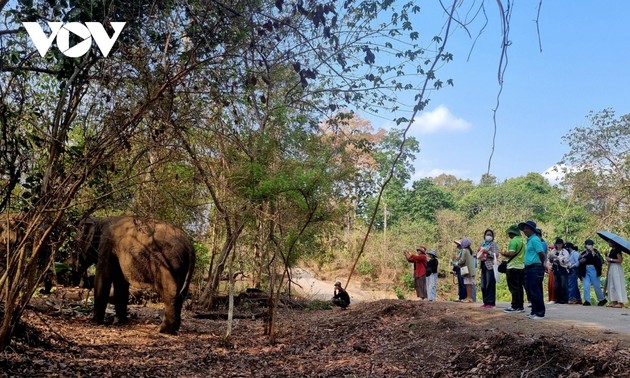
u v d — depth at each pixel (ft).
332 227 41.06
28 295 22.94
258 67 23.91
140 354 27.22
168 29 21.36
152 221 35.01
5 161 21.74
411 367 27.22
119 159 26.55
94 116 23.45
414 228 152.25
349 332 37.88
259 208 34.86
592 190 92.22
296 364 27.50
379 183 50.44
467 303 46.24
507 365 25.38
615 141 91.09
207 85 22.77
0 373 20.36
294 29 19.33
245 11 20.06
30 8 20.33
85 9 20.30
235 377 24.25
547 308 41.78
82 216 24.26
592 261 46.11
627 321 33.24
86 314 39.06
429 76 9.21
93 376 21.83
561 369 24.25
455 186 251.39
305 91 42.57
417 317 39.34
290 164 35.35
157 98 20.61
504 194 178.60
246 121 36.50
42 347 25.63
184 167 34.55
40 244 22.07
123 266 34.86
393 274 134.72
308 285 95.61
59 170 22.91
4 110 21.09
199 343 31.94
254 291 58.39
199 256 53.62
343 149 36.32
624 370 22.56
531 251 35.01
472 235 144.15
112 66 21.54
